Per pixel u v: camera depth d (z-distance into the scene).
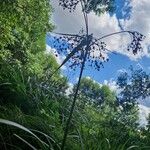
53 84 5.78
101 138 4.27
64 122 4.67
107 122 5.83
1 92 4.62
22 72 5.40
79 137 3.65
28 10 21.73
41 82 5.65
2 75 4.98
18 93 4.65
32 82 5.36
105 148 3.72
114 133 5.09
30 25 23.95
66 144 3.54
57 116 4.67
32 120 3.75
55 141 3.52
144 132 6.23
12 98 4.59
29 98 4.74
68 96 5.78
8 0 19.64
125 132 5.46
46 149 3.18
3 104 4.30
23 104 4.59
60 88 5.76
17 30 24.62
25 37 25.59
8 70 5.05
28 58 25.66
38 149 3.43
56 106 5.06
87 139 3.79
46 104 4.91
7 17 20.47
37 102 4.70
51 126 3.95
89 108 6.80
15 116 3.69
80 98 6.68
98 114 6.84
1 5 19.70
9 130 3.44
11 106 4.23
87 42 2.29
